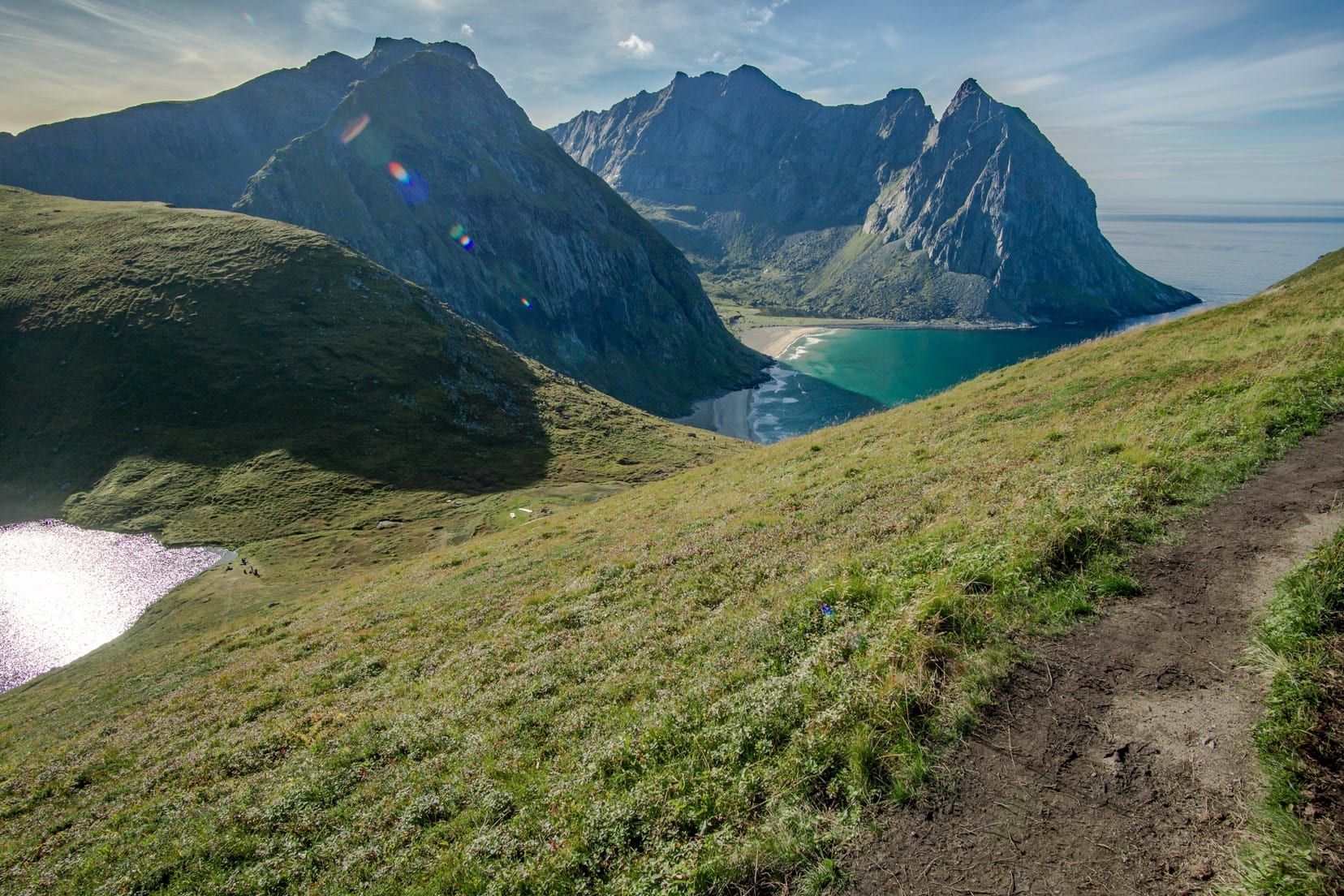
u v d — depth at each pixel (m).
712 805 7.54
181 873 10.73
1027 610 9.05
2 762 23.03
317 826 10.91
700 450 111.19
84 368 96.44
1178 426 14.87
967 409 28.45
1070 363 31.28
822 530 17.36
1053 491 12.70
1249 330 25.16
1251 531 9.83
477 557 34.66
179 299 108.38
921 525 14.70
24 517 77.12
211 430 91.62
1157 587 9.05
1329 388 13.88
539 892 7.33
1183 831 5.75
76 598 60.69
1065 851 5.84
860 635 9.67
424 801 10.27
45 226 130.25
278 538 72.38
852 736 7.59
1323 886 4.93
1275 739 6.22
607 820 7.88
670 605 15.62
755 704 9.05
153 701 24.67
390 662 19.20
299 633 27.53
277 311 112.44
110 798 15.41
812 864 6.39
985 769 6.85
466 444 101.12
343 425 96.75
